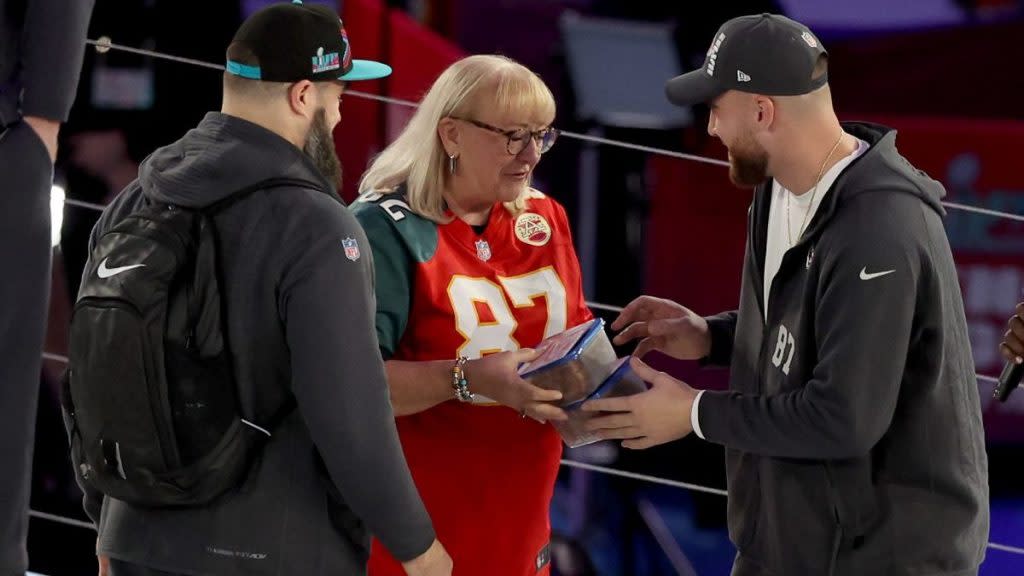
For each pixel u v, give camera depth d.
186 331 1.89
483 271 2.40
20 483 1.94
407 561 2.02
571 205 5.92
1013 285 6.34
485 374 2.26
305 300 1.90
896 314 2.03
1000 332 6.34
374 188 2.41
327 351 1.90
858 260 2.04
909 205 2.09
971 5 7.77
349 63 2.06
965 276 6.39
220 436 1.92
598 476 5.47
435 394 2.29
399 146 2.41
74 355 1.91
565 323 2.46
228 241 1.91
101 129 5.77
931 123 6.59
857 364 2.03
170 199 1.93
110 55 5.74
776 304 2.23
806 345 2.16
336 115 2.07
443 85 2.35
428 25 7.30
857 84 7.96
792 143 2.17
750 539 2.34
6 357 1.91
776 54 2.12
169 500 1.92
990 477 6.30
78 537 5.39
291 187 1.94
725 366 2.63
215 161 1.94
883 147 2.15
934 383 2.13
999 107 7.80
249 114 1.98
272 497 1.97
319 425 1.92
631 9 7.17
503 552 2.46
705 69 2.22
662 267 6.36
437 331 2.35
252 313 1.92
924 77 7.86
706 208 6.34
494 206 2.46
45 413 5.32
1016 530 6.02
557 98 5.76
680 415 2.21
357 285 1.93
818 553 2.20
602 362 2.26
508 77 2.32
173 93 5.79
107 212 2.08
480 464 2.42
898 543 2.16
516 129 2.32
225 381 1.92
